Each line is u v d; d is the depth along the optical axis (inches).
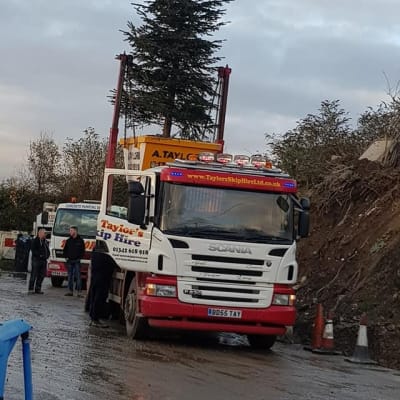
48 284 1051.3
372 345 486.3
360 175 746.8
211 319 455.5
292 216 475.5
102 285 561.0
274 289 462.6
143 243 470.9
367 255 627.8
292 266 468.1
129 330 495.8
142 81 1016.2
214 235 457.1
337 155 844.6
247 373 387.2
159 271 452.4
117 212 520.4
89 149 1887.3
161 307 449.4
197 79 1037.2
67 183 1877.5
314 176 840.9
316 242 727.1
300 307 611.5
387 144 773.3
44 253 831.7
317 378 387.9
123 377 355.3
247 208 468.1
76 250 836.6
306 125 935.0
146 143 573.0
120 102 722.8
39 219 1211.9
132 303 492.1
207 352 454.9
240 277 456.8
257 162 485.1
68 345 445.4
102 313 562.6
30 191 1812.3
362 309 546.9
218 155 483.8
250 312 457.1
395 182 709.9
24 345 224.8
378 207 689.0
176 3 1039.6
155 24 1043.3
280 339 544.4
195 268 453.1
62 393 314.7
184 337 521.0
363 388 367.6
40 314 604.4
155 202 464.1
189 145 581.0
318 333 489.7
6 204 1729.8
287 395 336.8
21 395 305.6
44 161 1943.9
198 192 464.8
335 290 611.2
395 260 573.0
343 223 717.3
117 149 685.3
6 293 799.7
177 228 455.8
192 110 1035.3
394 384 385.1
